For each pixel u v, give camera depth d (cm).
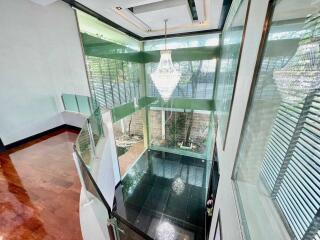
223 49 485
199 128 808
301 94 70
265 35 111
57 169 320
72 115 490
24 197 257
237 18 253
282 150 84
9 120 390
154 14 430
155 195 555
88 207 234
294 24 78
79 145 267
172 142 880
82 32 467
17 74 396
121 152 746
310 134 63
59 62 464
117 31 582
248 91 140
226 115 270
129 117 789
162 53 380
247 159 133
